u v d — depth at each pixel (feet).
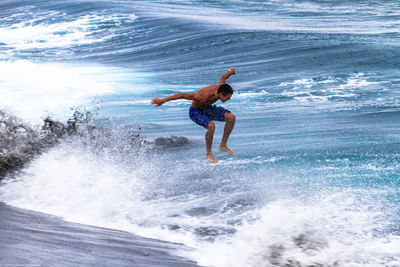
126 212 66.08
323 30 354.74
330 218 62.54
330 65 246.06
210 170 88.94
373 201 69.00
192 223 62.39
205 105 76.74
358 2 525.75
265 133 121.90
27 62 287.69
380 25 376.07
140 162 92.94
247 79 228.02
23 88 204.74
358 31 346.95
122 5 469.98
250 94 192.85
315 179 80.64
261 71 244.22
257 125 134.00
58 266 41.83
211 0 529.04
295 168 87.97
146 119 147.84
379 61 246.88
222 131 127.65
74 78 237.86
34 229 52.90
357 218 62.54
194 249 52.90
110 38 365.20
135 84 223.92
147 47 329.72
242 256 51.26
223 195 74.38
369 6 498.28
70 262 43.24
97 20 417.28
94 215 63.77
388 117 135.95
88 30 391.04
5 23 433.48
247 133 123.44
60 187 74.49
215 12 453.58
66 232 53.36
